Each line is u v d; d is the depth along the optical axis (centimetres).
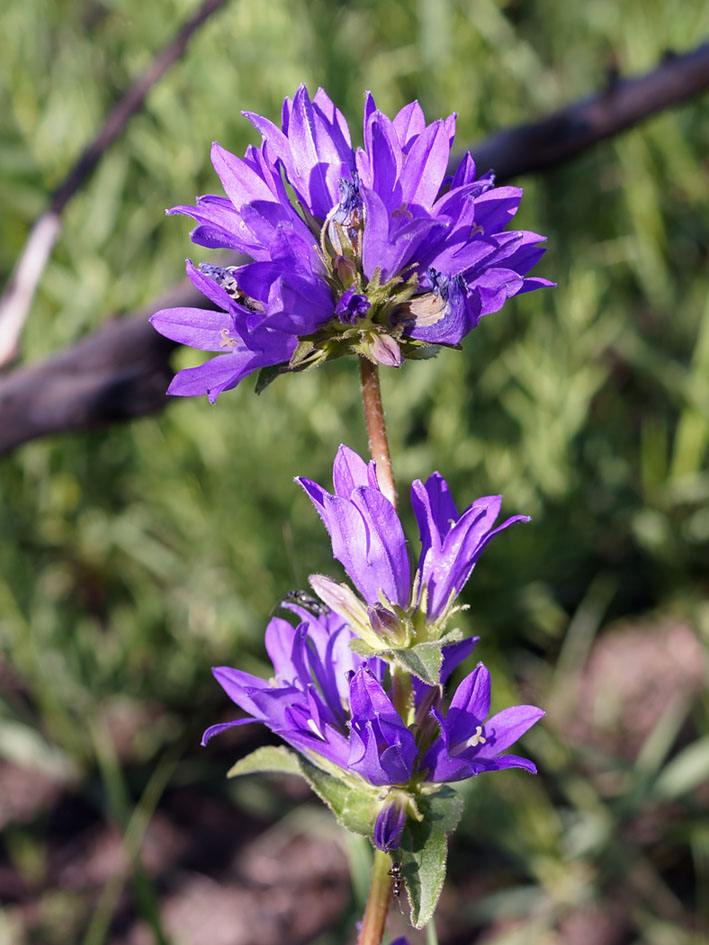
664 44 110
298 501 88
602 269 105
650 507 97
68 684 93
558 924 81
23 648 90
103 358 56
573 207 107
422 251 41
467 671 86
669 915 81
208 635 93
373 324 42
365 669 41
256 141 89
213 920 85
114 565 97
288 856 89
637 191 104
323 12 102
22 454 93
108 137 59
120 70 99
